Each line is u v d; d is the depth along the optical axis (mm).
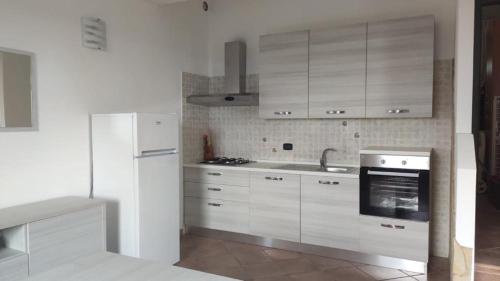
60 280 1320
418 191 3242
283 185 3848
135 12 3719
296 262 3572
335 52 3744
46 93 2875
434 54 3604
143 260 1511
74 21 3090
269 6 4477
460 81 2818
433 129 3662
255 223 4020
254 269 3408
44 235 2406
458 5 2824
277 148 4480
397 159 3311
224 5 4758
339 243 3598
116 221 3107
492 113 5965
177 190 3447
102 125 3152
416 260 3264
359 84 3645
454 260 2490
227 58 4535
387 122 3877
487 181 5867
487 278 2785
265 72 4109
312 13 4234
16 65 2660
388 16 3844
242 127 4691
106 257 1541
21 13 2686
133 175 3008
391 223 3348
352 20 4020
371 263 3508
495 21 5777
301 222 3773
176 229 3443
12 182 2658
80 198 2949
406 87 3445
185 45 4445
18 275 2244
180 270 1408
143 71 3832
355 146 4047
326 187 3625
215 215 4262
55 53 2939
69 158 3064
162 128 3248
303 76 3910
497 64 5824
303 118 4059
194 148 4605
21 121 2695
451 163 3564
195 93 4609
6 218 2312
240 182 4090
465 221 2449
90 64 3242
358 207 3498
